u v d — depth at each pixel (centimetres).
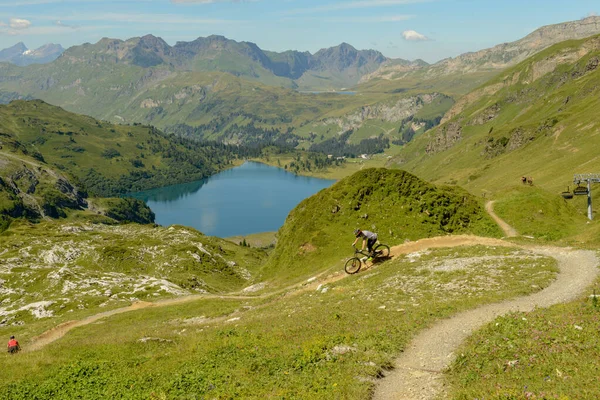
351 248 6638
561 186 14875
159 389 1873
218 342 2500
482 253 3816
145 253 15238
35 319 8669
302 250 7150
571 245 3853
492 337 1864
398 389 1605
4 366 2712
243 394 1694
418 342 2050
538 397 1265
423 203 7119
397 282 3356
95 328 5616
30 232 18425
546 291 2619
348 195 7638
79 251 14800
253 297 6125
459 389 1474
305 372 1844
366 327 2341
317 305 3250
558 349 1600
